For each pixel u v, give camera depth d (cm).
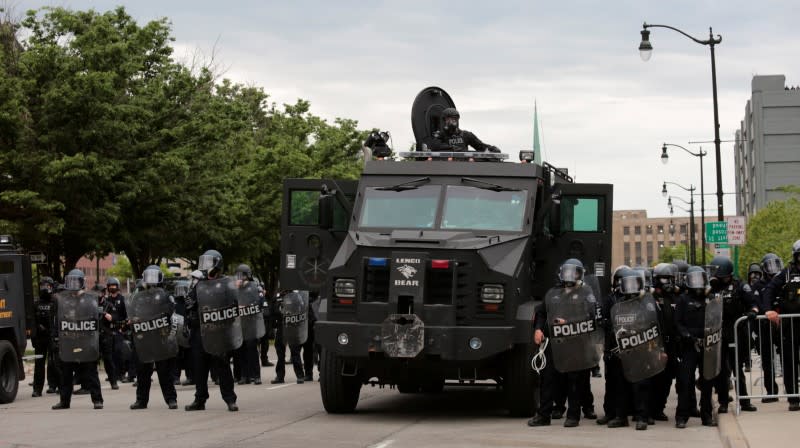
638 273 1391
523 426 1432
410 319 1416
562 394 1530
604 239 1558
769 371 1608
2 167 3050
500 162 1603
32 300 1997
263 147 4481
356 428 1401
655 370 1386
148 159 3269
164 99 3356
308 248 1628
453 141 1789
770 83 14625
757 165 14488
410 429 1391
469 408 1691
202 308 1619
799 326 1491
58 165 2986
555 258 1573
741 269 7844
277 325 2294
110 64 3195
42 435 1344
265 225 4303
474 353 1420
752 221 7975
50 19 3234
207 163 3506
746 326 1747
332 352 1459
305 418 1531
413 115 1809
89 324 1709
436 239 1465
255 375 2233
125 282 11419
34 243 3203
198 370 1661
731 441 1177
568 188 1577
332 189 1634
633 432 1366
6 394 1884
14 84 3031
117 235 3331
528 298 1502
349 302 1472
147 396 1711
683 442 1265
